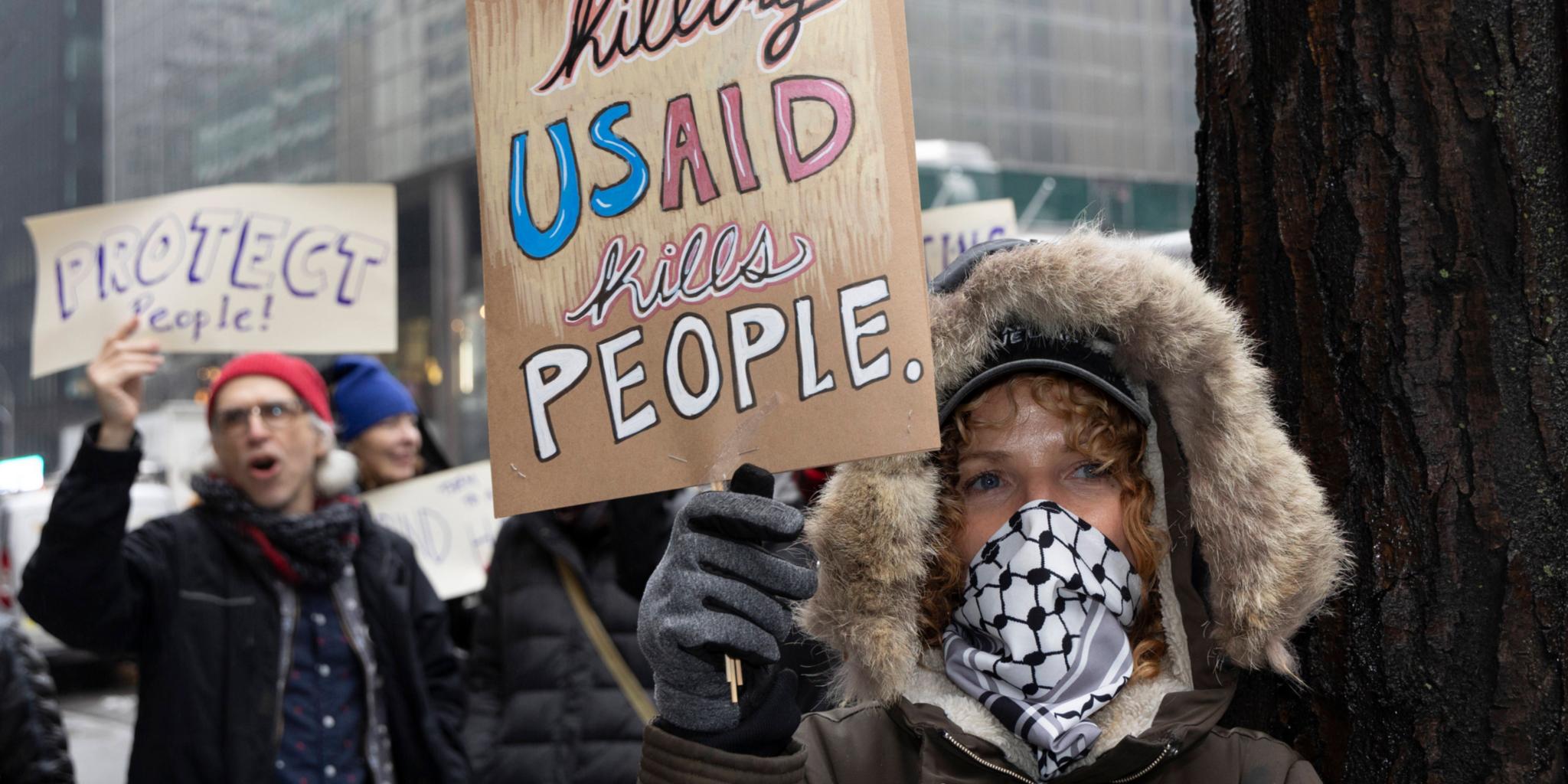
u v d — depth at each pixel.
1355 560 1.77
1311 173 1.83
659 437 1.55
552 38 1.67
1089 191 48.53
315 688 3.13
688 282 1.56
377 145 51.44
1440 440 1.70
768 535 1.47
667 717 1.51
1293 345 1.87
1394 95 1.74
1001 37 47.38
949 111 46.28
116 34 71.69
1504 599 1.64
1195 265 2.08
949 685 1.78
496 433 1.62
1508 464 1.66
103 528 2.91
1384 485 1.74
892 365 1.45
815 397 1.48
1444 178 1.70
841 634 1.73
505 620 3.54
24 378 88.25
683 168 1.58
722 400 1.53
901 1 1.52
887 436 1.44
